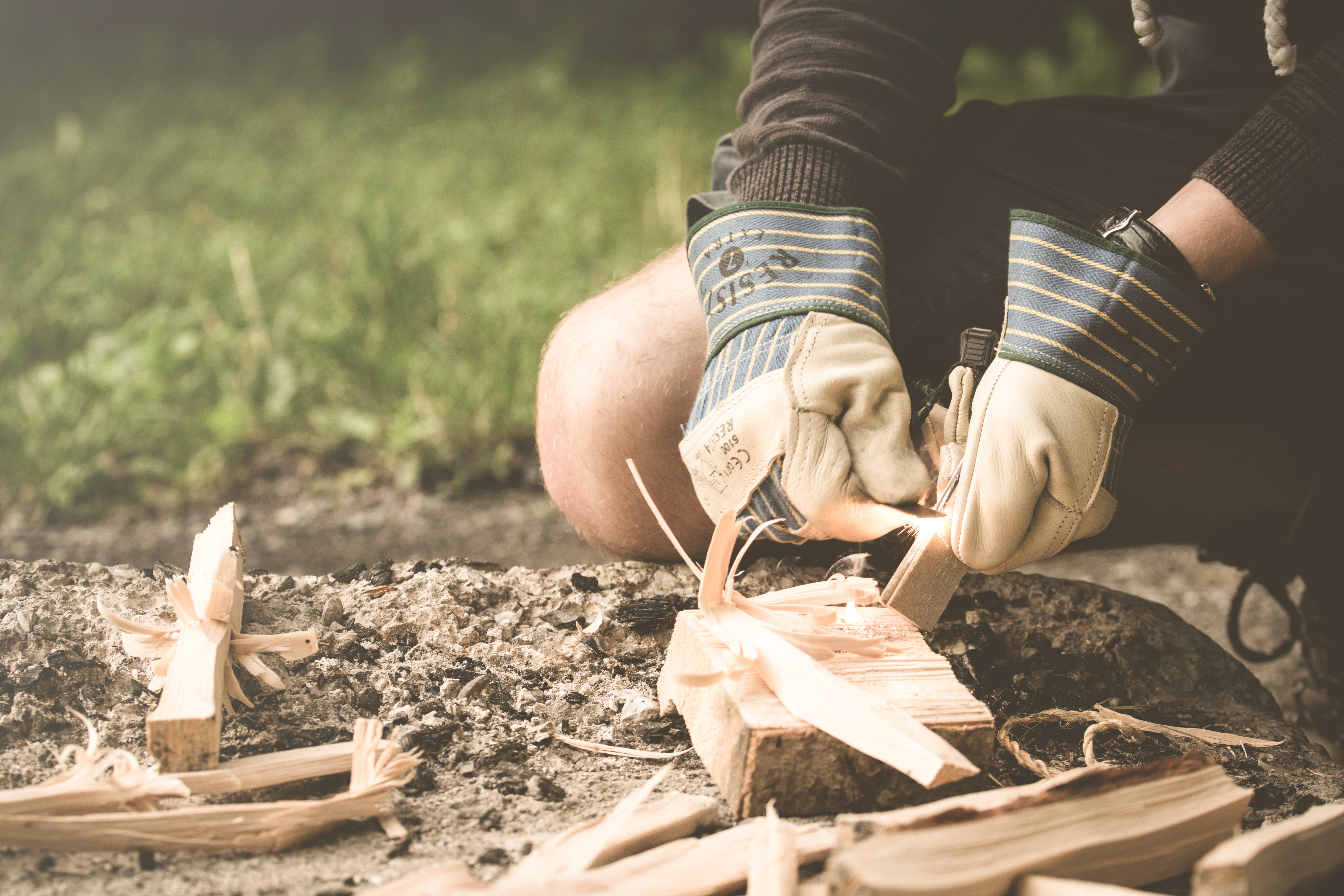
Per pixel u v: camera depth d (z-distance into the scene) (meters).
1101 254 1.75
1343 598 2.02
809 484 1.73
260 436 3.71
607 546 2.02
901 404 1.76
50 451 3.26
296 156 6.31
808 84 1.89
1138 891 1.60
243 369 3.78
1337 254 1.88
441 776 1.75
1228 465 2.02
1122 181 1.94
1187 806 1.61
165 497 3.34
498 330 3.70
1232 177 1.75
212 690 1.69
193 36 9.73
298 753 1.69
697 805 1.66
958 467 1.76
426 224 4.75
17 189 5.44
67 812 1.62
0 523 3.17
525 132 6.55
